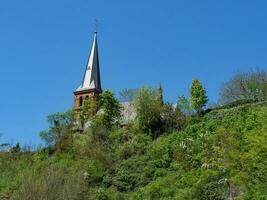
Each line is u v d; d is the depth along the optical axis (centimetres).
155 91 6550
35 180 3634
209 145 4806
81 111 7288
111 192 4456
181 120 6175
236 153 3869
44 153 5788
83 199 3806
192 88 6606
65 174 3922
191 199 3788
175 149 5128
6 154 5500
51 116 6406
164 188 4222
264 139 3766
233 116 5703
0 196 4206
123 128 6425
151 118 6259
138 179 4769
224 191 3688
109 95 6806
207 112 6419
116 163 5284
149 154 5303
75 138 6062
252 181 3403
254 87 6906
